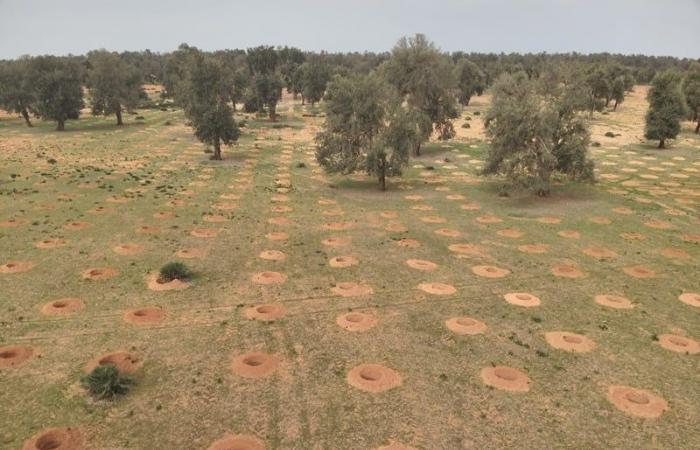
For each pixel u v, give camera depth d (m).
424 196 43.34
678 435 14.86
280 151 64.56
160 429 14.67
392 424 15.09
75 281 24.36
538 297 23.91
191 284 24.45
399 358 18.59
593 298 23.89
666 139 70.50
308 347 19.20
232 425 14.91
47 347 18.72
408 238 32.19
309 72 111.50
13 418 14.95
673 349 19.55
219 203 39.66
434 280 25.66
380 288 24.58
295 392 16.50
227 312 21.78
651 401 16.36
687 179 50.00
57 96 76.19
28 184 43.19
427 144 69.75
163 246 29.59
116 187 43.34
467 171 53.94
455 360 18.52
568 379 17.48
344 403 16.00
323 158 45.53
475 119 97.12
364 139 45.19
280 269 26.67
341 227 34.31
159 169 51.72
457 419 15.35
